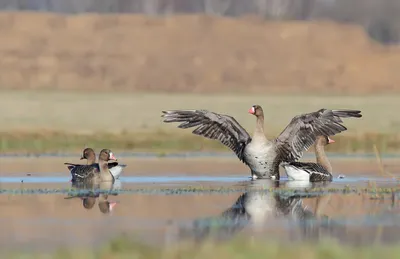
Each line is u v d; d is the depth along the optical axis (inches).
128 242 610.5
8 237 658.2
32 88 3641.7
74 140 1680.6
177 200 856.3
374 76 3895.2
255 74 3875.5
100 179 1017.5
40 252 596.7
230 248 583.5
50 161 1330.0
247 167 1220.5
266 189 940.0
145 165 1253.1
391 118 2308.1
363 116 2377.0
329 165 1071.6
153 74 3828.7
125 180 1043.9
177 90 3720.5
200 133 1055.0
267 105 2822.3
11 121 2197.3
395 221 729.0
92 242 637.9
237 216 754.2
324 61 3978.8
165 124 2102.6
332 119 1034.1
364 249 590.9
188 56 3971.5
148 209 794.2
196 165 1254.3
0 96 3125.0
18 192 922.7
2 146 1588.3
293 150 1047.6
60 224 715.4
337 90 3772.1
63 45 3981.3
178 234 661.9
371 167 1229.7
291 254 565.9
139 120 2260.1
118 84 3762.3
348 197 877.8
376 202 845.2
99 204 831.7
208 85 3782.0
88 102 2876.5
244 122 2257.6
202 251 576.1
